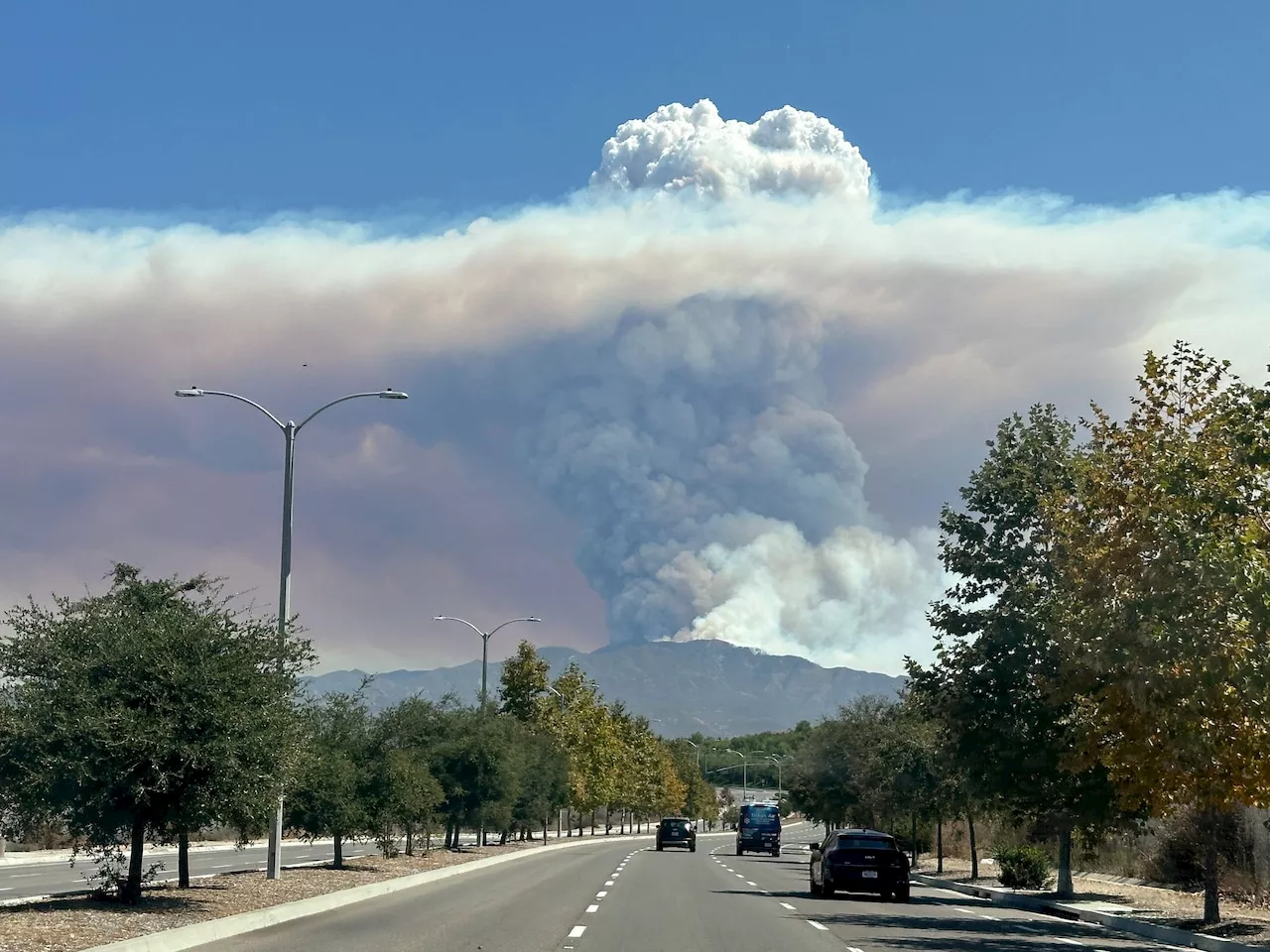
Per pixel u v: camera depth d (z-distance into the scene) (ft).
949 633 114.11
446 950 57.52
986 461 117.39
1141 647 67.82
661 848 239.71
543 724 238.68
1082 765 87.61
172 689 69.00
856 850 108.68
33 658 68.33
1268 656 63.62
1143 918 89.76
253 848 190.90
